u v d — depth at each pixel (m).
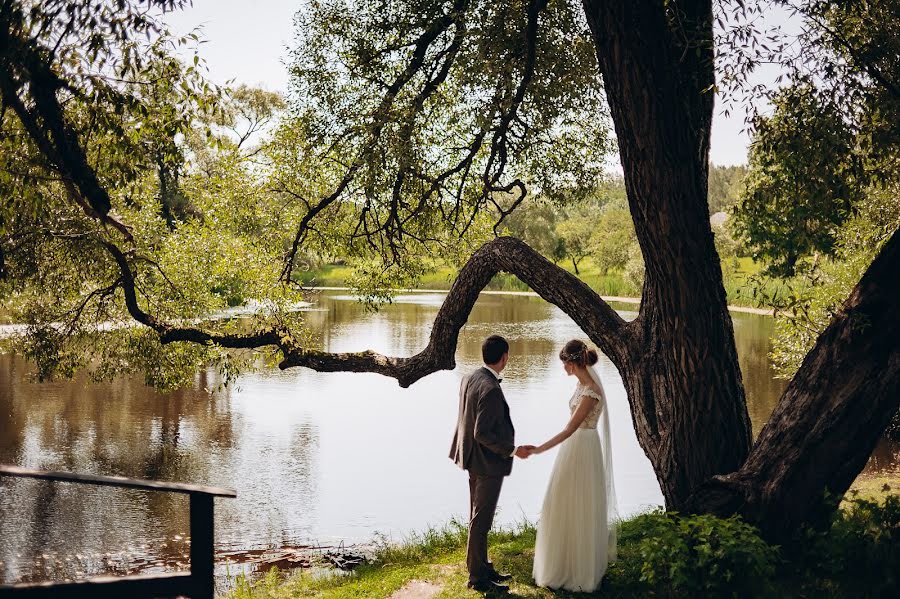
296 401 22.47
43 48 6.86
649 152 6.15
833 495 5.93
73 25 6.46
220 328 14.22
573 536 5.66
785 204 8.35
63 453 16.09
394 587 6.22
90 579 4.77
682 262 6.34
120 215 13.43
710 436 6.63
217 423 19.30
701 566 5.16
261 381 25.81
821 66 7.32
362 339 35.78
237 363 14.24
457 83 10.41
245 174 13.66
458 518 12.14
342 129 11.41
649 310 7.34
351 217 12.84
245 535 11.41
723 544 5.17
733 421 6.66
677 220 6.26
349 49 11.36
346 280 13.02
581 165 12.51
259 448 16.88
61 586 4.68
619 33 5.98
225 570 9.91
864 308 5.93
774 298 7.96
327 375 27.34
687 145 6.18
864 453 5.96
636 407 7.26
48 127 7.29
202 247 13.98
